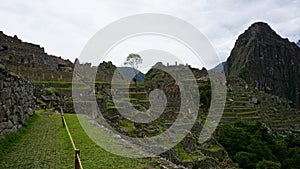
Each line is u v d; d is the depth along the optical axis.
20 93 12.80
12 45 45.91
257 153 40.09
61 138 11.12
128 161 8.30
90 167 7.51
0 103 8.95
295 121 91.69
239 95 85.19
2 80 9.27
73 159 8.15
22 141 10.32
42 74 37.25
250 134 47.56
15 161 7.77
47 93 27.70
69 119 17.11
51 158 8.19
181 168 8.62
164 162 8.80
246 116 70.94
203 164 20.80
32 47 50.66
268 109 92.38
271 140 51.53
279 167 35.47
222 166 25.44
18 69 35.94
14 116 11.19
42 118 17.22
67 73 40.88
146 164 8.19
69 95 30.86
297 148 47.78
